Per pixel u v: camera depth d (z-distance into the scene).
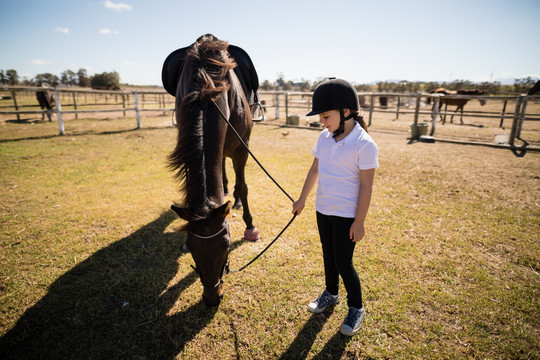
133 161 5.63
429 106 19.50
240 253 2.67
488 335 1.81
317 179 1.86
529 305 2.03
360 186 1.53
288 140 7.77
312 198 3.88
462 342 1.76
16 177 4.62
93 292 2.21
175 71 2.86
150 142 7.45
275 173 4.91
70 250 2.72
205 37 2.63
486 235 2.95
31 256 2.63
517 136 8.18
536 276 2.34
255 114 3.44
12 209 3.52
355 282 1.72
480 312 1.98
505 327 1.86
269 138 8.06
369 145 1.47
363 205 1.50
